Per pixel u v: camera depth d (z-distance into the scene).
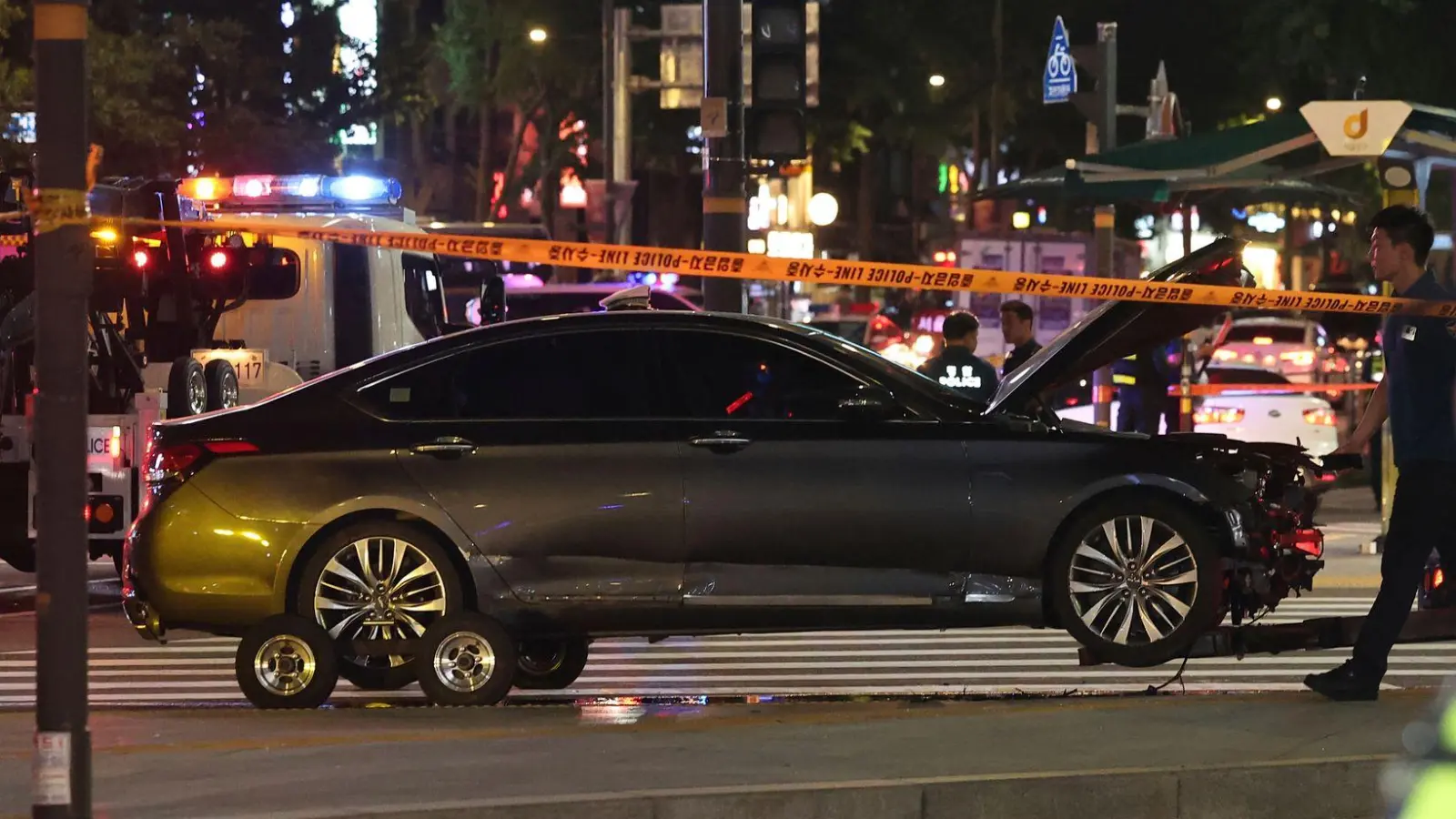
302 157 95.94
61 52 14.81
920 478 24.03
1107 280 21.86
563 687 27.17
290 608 23.89
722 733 20.31
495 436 23.98
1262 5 110.56
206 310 39.62
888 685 28.20
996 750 19.38
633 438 23.98
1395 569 21.91
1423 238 22.05
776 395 24.36
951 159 175.00
